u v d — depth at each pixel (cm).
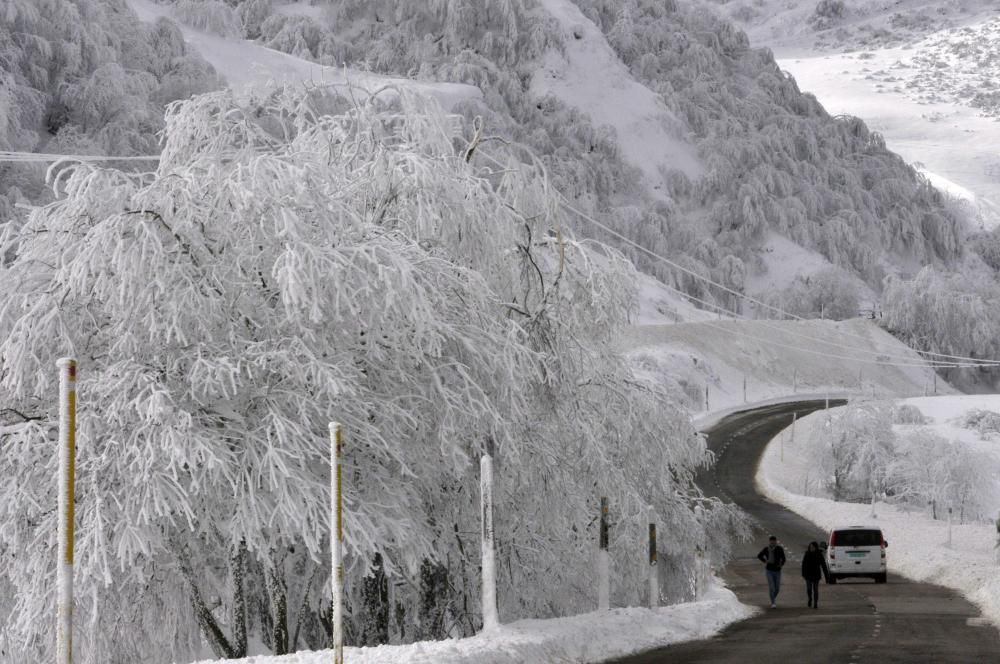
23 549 2842
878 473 13300
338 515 1994
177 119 3597
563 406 3741
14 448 2802
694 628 3659
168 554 3030
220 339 2952
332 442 1995
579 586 4172
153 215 2873
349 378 2889
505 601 3766
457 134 3866
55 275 2884
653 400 4350
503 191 3850
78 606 2880
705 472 14475
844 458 13612
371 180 3384
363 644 3459
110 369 2797
